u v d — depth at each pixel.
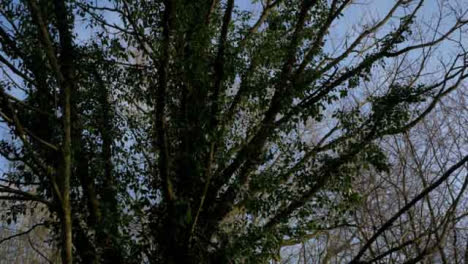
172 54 10.41
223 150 10.91
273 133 11.00
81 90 10.66
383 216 13.34
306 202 10.63
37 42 9.88
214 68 10.84
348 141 10.95
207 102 10.62
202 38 10.45
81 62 10.60
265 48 11.00
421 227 12.04
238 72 10.79
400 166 14.18
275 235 10.34
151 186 10.69
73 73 10.30
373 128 10.70
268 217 10.77
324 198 10.80
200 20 10.49
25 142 7.96
